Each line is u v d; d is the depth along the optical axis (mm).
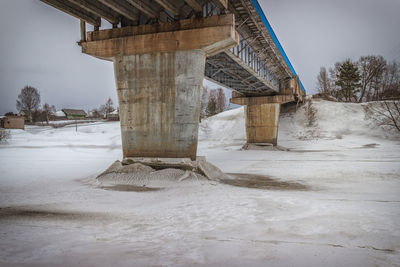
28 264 5129
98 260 5316
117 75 18625
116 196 12273
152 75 17828
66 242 6367
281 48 37156
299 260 5289
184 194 12570
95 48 19203
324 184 14938
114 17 19109
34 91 130500
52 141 61125
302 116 68188
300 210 9156
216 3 17594
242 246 6066
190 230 7305
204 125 75250
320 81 118125
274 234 6848
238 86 45469
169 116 17516
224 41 17016
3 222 8164
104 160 30781
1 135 59719
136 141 18094
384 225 7316
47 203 10852
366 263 5121
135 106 18125
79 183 16047
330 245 6051
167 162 17016
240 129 68500
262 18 27469
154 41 17844
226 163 27500
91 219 8477
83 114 138125
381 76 102312
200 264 5133
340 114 65438
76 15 18078
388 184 14406
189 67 17359
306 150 45000
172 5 17109
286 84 50625
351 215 8367
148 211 9461
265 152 41875
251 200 10961
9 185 15320
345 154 35375
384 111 62531
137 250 5848
